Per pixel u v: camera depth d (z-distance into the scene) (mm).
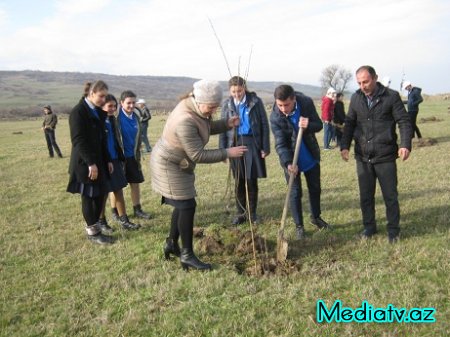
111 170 5910
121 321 3773
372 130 5055
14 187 9867
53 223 6781
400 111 4910
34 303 4168
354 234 5539
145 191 8797
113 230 6203
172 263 4949
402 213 6234
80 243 5766
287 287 4203
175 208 4805
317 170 5645
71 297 4207
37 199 8523
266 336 3479
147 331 3633
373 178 5285
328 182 8617
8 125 43938
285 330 3516
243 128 5906
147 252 5312
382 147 5039
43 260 5195
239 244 5137
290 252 5078
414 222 5816
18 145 20672
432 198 6828
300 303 3914
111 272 4762
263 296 4027
